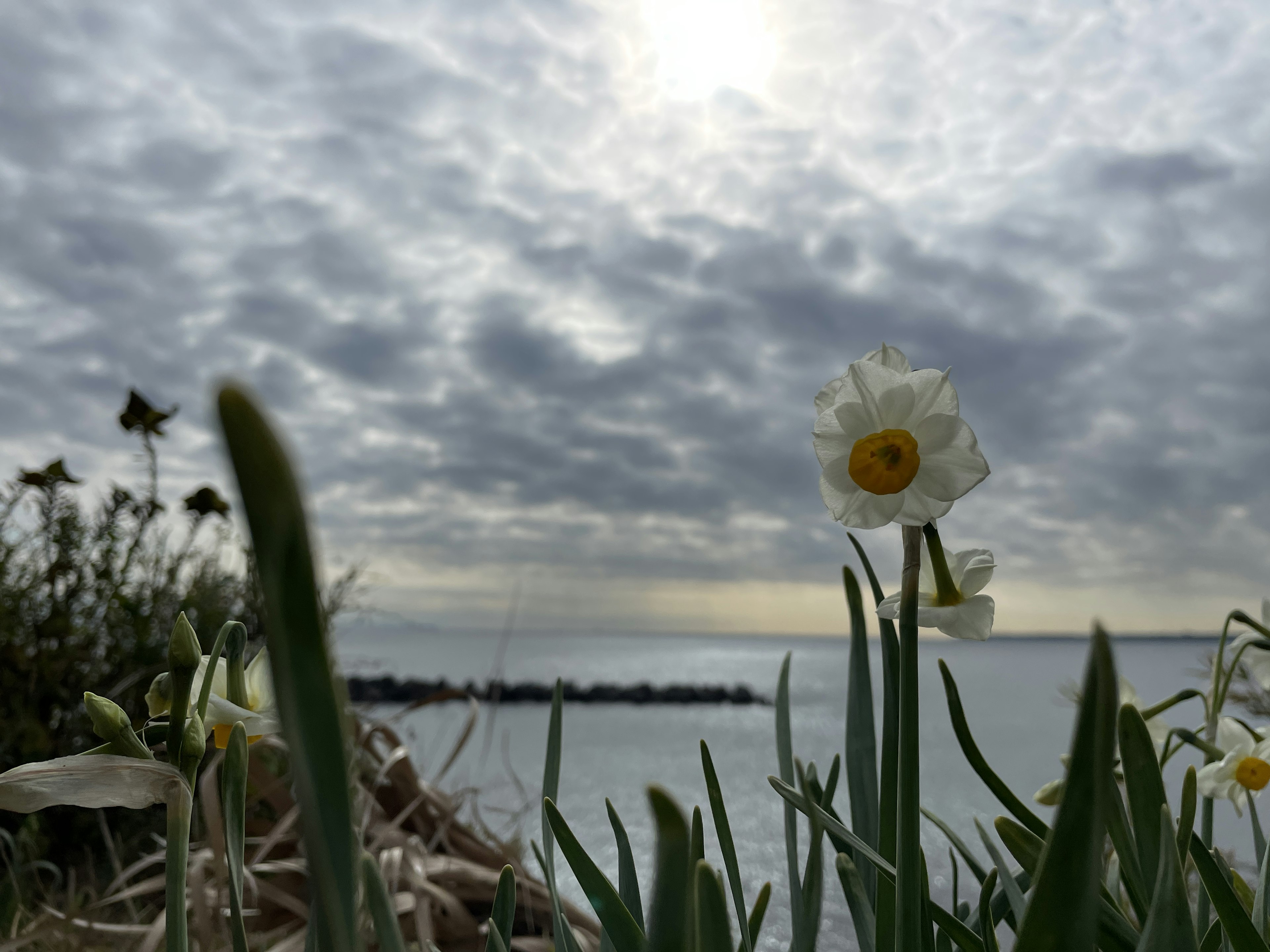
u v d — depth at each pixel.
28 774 0.17
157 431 1.20
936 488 0.20
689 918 0.11
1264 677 0.42
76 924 0.58
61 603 1.10
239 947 0.18
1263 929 0.26
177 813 0.17
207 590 1.19
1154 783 0.23
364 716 0.82
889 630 0.23
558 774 0.25
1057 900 0.13
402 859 0.63
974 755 0.25
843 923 0.64
